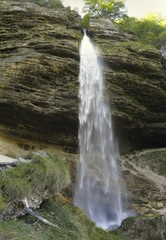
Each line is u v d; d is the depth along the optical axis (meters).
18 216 6.14
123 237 10.20
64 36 18.09
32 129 17.33
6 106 15.87
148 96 20.20
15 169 6.64
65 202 8.05
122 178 18.80
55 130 17.95
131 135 20.72
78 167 18.08
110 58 19.00
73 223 6.95
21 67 16.00
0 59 16.36
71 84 17.48
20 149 17.25
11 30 17.72
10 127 16.72
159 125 21.12
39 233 5.89
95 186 17.72
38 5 19.39
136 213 16.38
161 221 10.69
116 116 19.30
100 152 19.36
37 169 6.82
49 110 16.83
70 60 17.45
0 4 18.28
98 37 20.31
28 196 6.41
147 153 21.41
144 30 29.95
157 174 19.61
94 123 18.81
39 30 17.80
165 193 17.83
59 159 8.22
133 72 19.62
